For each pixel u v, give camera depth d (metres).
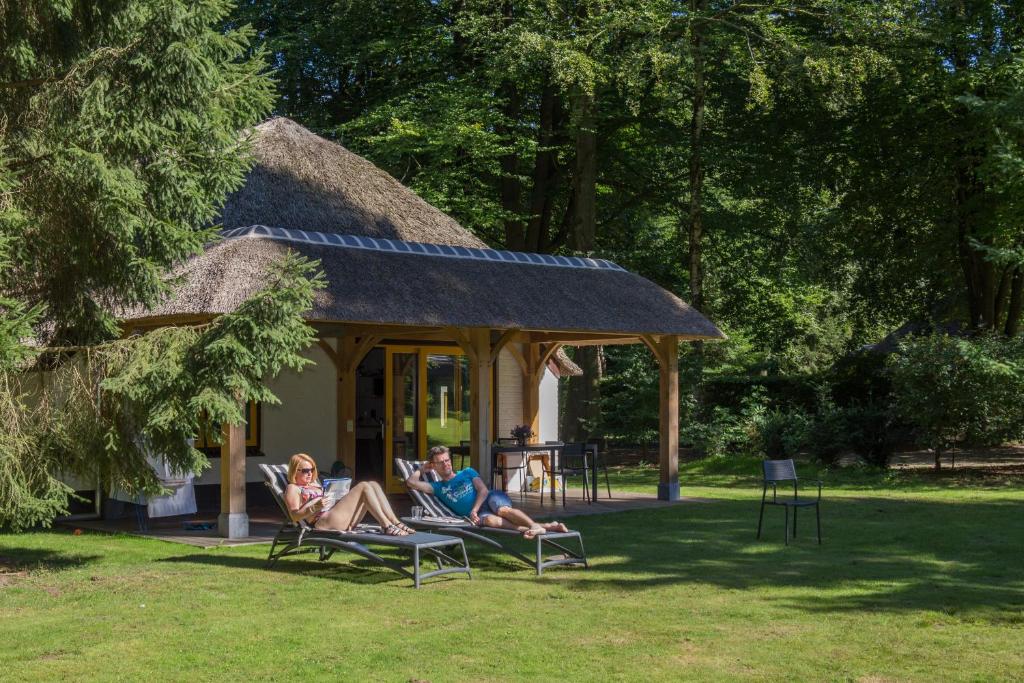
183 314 11.73
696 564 10.44
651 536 12.60
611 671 6.32
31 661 6.44
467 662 6.50
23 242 9.94
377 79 27.91
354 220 16.48
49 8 9.80
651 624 7.61
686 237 30.41
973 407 20.38
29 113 10.03
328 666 6.37
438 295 13.88
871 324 30.92
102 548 11.65
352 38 27.44
